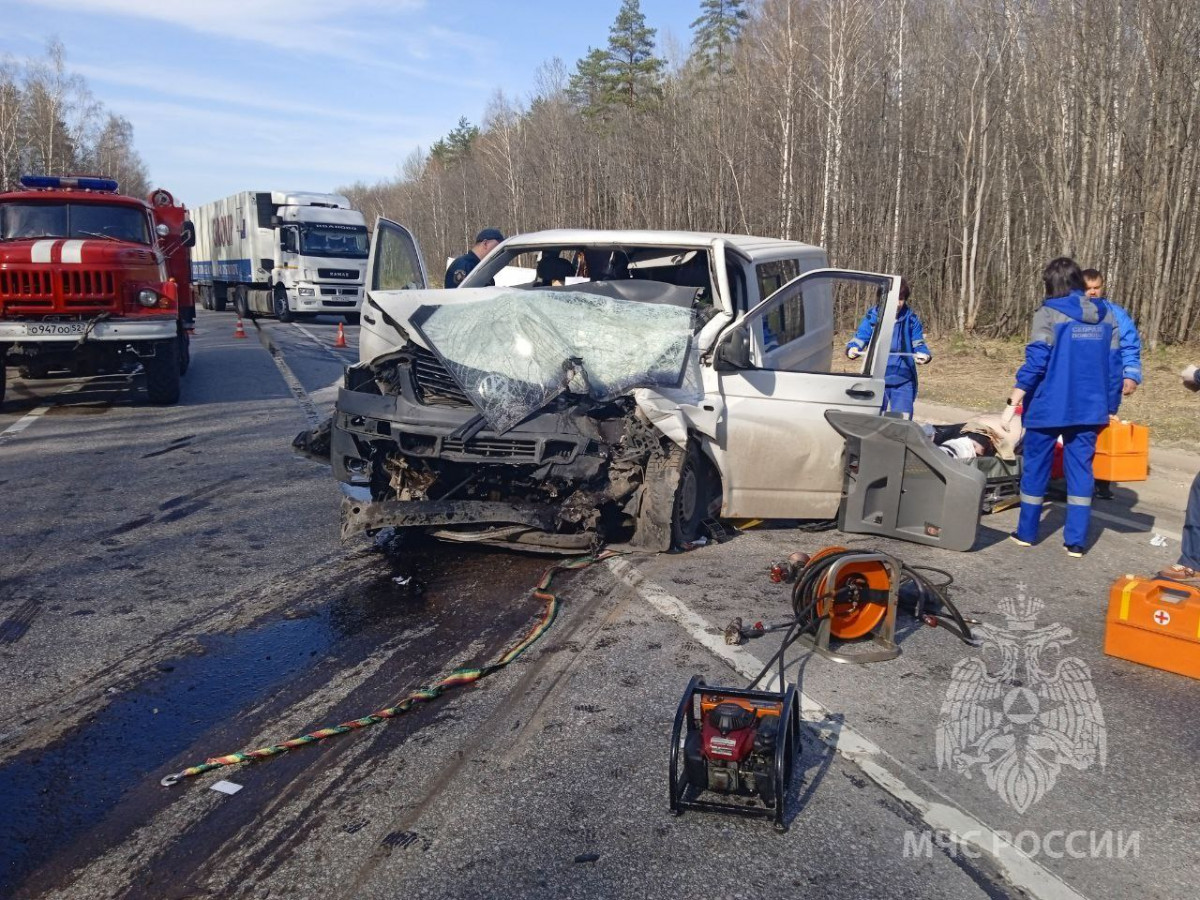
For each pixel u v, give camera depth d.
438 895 2.93
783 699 3.38
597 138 44.38
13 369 15.99
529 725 3.99
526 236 7.65
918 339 8.17
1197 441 10.42
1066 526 6.47
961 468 6.24
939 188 24.11
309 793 3.50
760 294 7.02
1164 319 17.98
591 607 5.32
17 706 4.19
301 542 6.57
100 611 5.30
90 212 12.82
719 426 6.22
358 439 6.29
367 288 7.02
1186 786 3.58
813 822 3.31
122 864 3.10
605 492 5.98
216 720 4.07
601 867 3.05
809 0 27.78
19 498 7.66
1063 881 3.00
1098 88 18.06
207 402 12.71
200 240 39.69
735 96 32.75
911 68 24.80
